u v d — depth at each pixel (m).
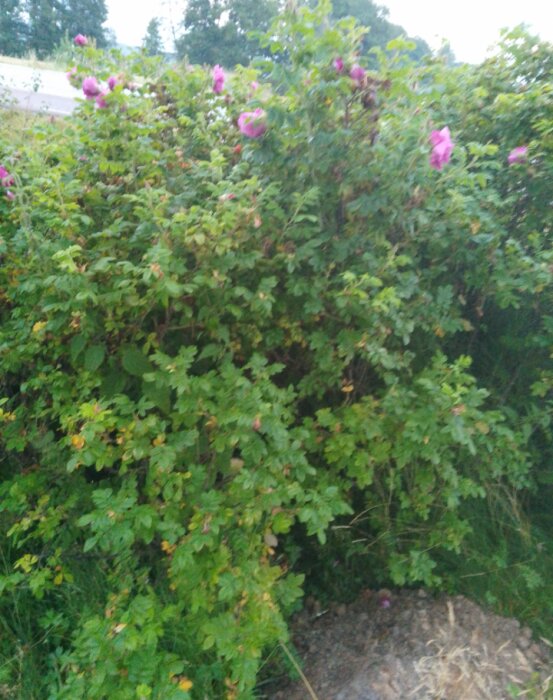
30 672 2.16
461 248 2.79
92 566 2.30
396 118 2.47
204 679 2.13
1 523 2.41
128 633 1.88
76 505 2.33
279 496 2.16
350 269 2.49
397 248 2.53
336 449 2.49
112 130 2.54
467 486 2.64
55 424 2.58
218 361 2.42
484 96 3.16
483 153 2.66
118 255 2.36
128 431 2.05
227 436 2.13
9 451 2.44
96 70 2.90
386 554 2.84
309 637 2.71
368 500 2.83
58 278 2.14
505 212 3.12
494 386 3.24
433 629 2.62
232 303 2.41
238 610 2.08
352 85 2.35
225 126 2.96
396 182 2.41
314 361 2.61
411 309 2.57
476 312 3.14
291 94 2.41
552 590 2.87
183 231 2.20
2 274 2.64
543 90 3.04
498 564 2.85
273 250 2.47
